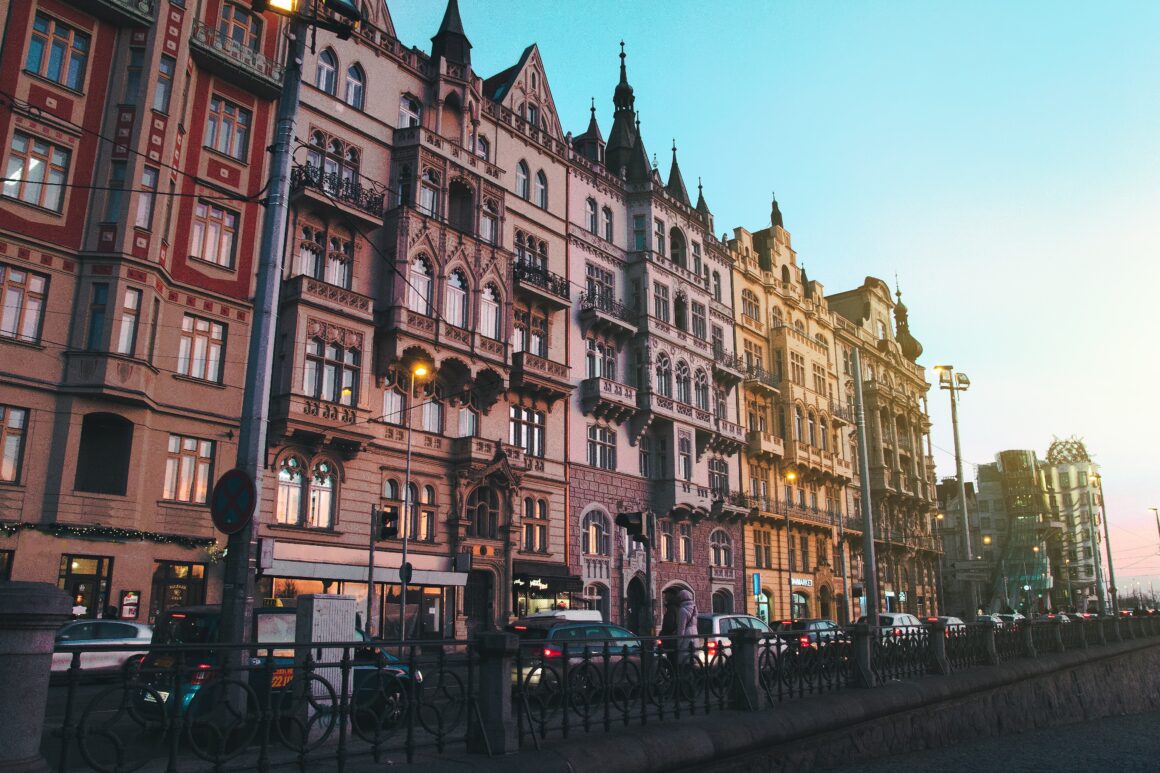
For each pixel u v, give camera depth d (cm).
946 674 1850
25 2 2247
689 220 4800
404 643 857
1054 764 1552
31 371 2144
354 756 820
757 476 5069
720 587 4500
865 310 7094
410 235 3080
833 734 1364
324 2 1251
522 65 3991
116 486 2255
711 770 1089
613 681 1063
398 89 3303
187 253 2509
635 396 4094
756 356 5316
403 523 2880
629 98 4841
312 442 2711
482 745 889
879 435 6456
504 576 3250
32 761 601
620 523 1983
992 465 11162
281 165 1194
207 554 2394
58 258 2233
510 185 3734
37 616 614
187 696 960
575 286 3981
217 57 2603
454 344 3162
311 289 2744
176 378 2422
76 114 2312
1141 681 3125
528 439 3569
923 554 7138
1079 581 11719
